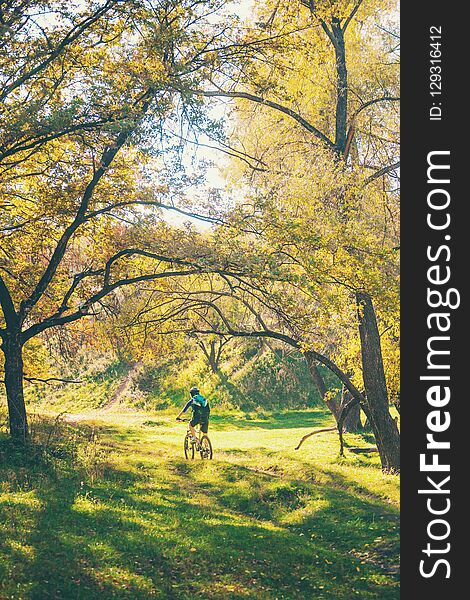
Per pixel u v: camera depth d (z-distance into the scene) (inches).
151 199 789.9
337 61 938.7
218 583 418.0
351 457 1024.9
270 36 836.0
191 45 750.5
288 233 741.9
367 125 973.2
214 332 943.7
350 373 1167.0
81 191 816.9
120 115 695.1
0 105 676.7
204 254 773.9
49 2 722.8
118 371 2428.6
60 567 405.1
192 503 684.7
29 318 903.1
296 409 2082.9
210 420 1941.4
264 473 893.2
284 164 951.0
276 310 797.9
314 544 531.2
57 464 738.2
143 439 1258.6
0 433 875.4
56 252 811.4
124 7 713.6
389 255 785.6
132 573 416.5
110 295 973.2
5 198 864.9
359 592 411.8
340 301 762.2
